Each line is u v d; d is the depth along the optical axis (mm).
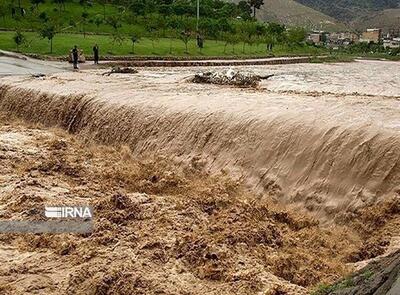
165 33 65438
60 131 23406
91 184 16484
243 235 12531
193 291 10492
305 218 14070
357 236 13195
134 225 13227
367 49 94062
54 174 17188
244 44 67812
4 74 32844
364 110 18125
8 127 23953
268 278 10906
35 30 57719
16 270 11328
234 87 27594
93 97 23125
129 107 21234
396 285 6371
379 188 13688
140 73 36500
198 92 23891
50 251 12156
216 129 17984
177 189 16250
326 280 10906
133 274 10867
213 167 17281
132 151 20094
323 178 14711
